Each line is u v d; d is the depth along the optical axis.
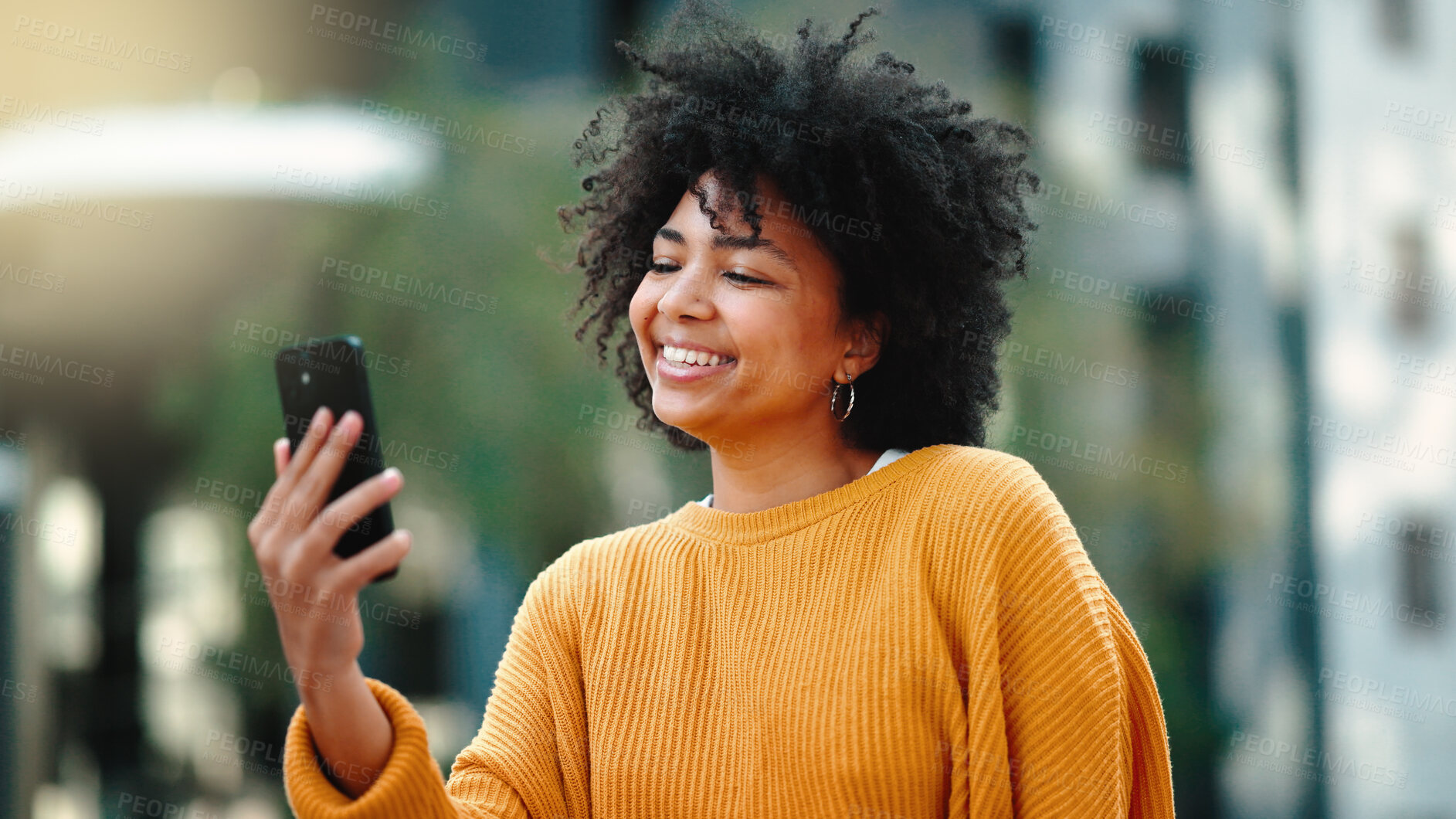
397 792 1.25
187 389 5.95
